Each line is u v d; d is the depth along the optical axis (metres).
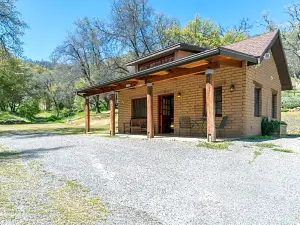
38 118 37.56
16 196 3.30
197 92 10.45
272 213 2.75
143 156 5.93
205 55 6.74
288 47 29.70
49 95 42.22
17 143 9.47
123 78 10.16
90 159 5.81
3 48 18.64
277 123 9.80
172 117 12.98
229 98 9.12
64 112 41.28
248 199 3.16
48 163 5.47
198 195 3.32
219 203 3.05
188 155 5.82
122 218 2.65
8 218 2.61
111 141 9.23
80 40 28.88
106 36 26.28
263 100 10.34
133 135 11.80
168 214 2.75
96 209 2.88
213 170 4.50
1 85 27.25
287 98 24.28
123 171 4.61
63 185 3.80
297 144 7.13
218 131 9.45
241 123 8.73
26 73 32.47
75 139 10.31
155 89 12.58
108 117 27.72
